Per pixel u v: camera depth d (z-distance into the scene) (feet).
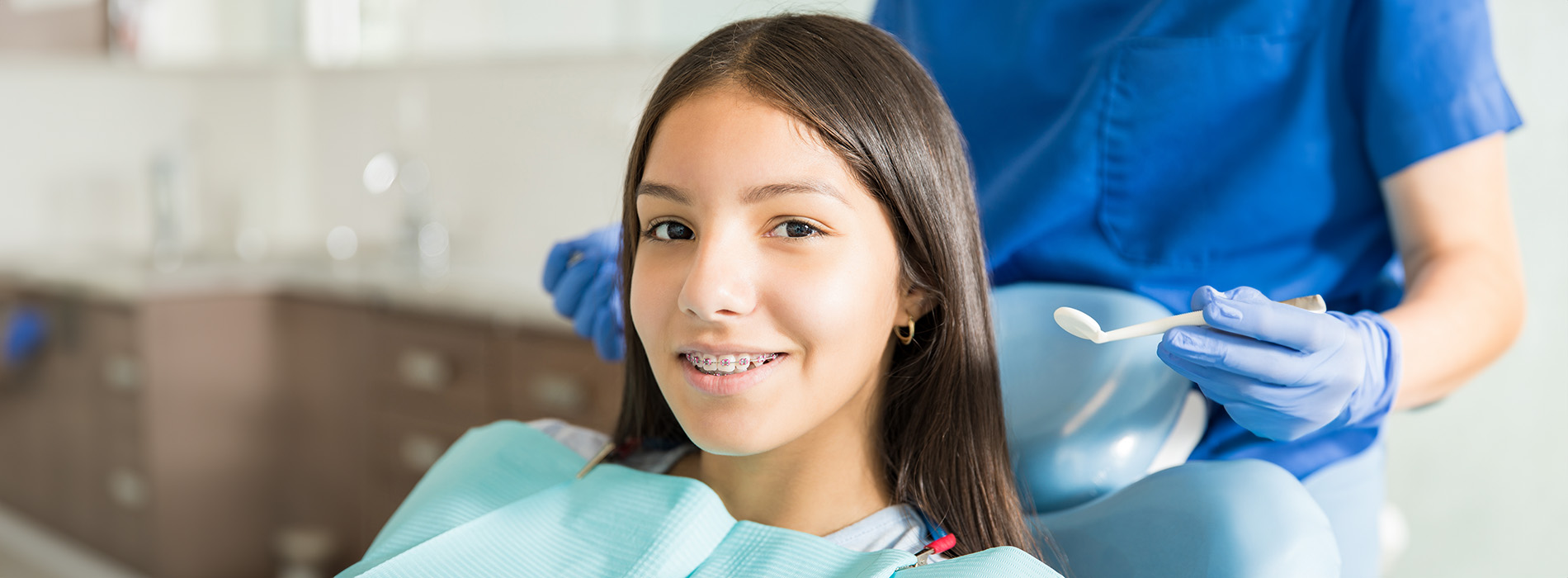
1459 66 2.82
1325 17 2.91
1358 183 2.98
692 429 2.33
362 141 10.32
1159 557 2.39
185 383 8.55
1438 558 5.43
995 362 2.63
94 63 10.25
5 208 10.02
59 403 9.32
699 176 2.30
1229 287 3.02
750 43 2.44
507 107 9.00
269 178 10.93
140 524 8.71
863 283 2.35
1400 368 2.45
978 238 2.63
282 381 8.84
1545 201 4.92
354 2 8.75
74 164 10.36
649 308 2.36
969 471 2.58
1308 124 2.94
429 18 8.36
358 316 8.09
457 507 2.81
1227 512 2.33
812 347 2.29
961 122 3.40
